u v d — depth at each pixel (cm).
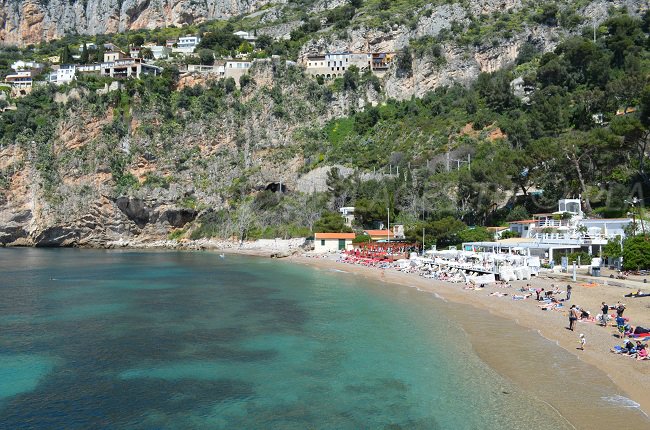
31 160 14900
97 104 15650
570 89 13350
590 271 6184
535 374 2956
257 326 4475
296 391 2900
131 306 5472
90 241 14712
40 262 10450
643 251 5991
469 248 8550
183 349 3766
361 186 13125
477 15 19162
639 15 16262
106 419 2583
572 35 16375
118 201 14612
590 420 2331
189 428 2469
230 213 14775
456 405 2609
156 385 3030
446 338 3862
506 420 2400
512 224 8912
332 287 6775
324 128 17012
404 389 2870
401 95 17662
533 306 4784
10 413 2659
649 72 11894
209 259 11381
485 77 15512
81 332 4294
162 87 16700
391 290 6378
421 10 19938
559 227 7650
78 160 14812
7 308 5362
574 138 9106
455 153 12300
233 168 15788
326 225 12094
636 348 3234
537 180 9662
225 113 16750
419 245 9719
